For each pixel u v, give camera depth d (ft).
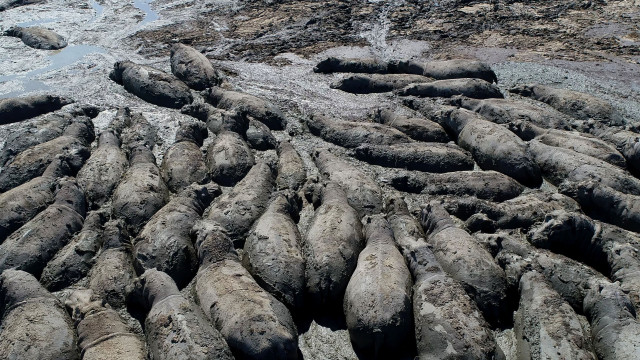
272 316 31.42
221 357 29.53
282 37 83.87
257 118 58.85
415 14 91.66
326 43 81.25
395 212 43.29
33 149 51.01
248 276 36.06
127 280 37.24
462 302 33.19
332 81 69.87
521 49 76.95
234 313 31.71
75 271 38.52
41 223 40.81
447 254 37.70
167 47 80.74
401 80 67.72
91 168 48.34
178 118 60.59
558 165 48.26
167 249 38.47
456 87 63.67
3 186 48.21
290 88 68.08
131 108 63.10
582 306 35.24
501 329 34.76
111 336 31.83
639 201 42.27
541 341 31.27
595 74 68.54
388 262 35.96
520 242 39.81
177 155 50.57
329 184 45.47
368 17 90.74
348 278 36.40
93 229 41.50
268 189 46.06
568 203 43.83
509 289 36.29
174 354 29.58
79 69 73.36
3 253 38.78
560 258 38.52
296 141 56.75
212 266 37.22
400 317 32.27
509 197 46.21
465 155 51.34
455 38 81.71
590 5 91.56
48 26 89.25
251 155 51.93
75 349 31.78
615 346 30.94
